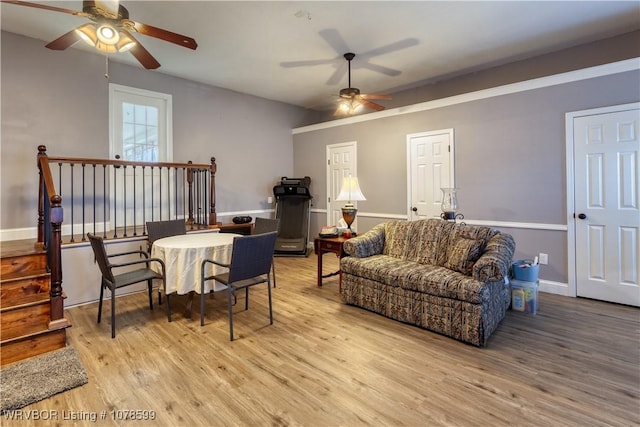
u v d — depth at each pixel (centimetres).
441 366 226
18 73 357
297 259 568
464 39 371
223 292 386
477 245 296
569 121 358
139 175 463
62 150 387
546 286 380
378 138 537
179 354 243
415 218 494
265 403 189
